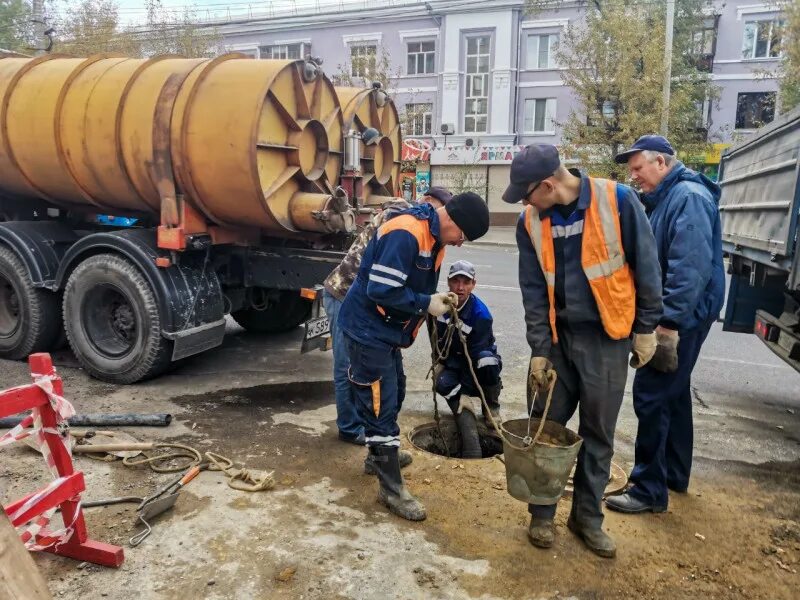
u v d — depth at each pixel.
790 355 4.59
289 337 6.99
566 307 2.91
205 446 4.09
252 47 28.83
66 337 5.84
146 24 23.14
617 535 3.20
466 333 4.55
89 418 4.31
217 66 4.86
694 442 4.53
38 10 16.20
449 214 3.11
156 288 4.95
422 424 4.67
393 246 3.05
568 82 18.59
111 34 21.47
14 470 3.60
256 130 4.53
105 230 6.25
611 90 17.78
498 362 4.62
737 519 3.43
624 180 17.91
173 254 5.05
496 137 26.41
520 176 2.78
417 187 27.39
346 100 6.18
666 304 3.10
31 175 5.54
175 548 2.93
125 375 5.16
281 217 4.97
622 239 2.81
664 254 3.28
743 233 5.33
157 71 5.00
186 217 4.95
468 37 26.19
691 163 20.66
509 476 2.94
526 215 2.97
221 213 5.00
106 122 4.98
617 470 3.95
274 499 3.42
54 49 20.45
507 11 25.30
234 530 3.10
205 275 5.29
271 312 6.94
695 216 3.10
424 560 2.91
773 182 4.55
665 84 17.20
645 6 18.77
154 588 2.64
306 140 5.19
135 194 5.23
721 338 7.74
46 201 6.07
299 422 4.57
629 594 2.75
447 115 26.86
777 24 19.62
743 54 24.02
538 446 2.79
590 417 2.99
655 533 3.25
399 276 3.04
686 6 21.72
